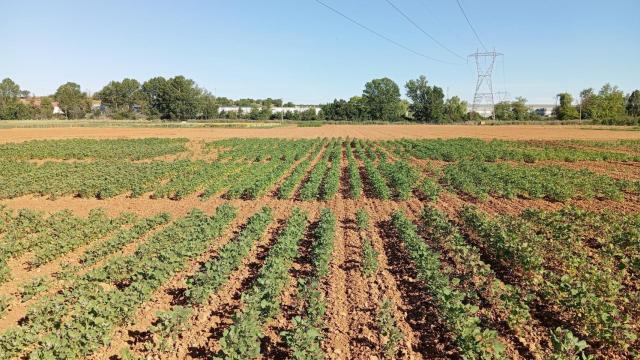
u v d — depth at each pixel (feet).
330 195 88.17
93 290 44.06
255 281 44.75
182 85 538.88
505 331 37.01
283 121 523.29
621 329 34.42
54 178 111.14
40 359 32.76
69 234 64.23
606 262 49.83
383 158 140.36
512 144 200.54
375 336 36.29
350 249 57.11
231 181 107.34
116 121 472.85
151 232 67.92
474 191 89.30
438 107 525.75
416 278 47.14
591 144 198.49
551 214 67.56
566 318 39.06
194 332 37.40
